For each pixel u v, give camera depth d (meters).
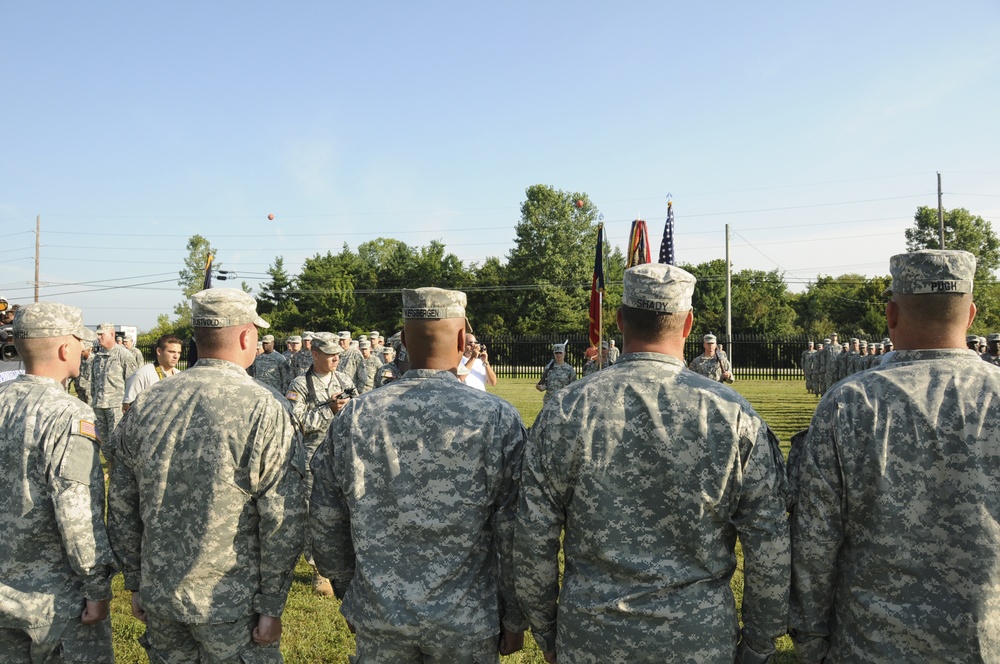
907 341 2.40
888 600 2.22
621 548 2.31
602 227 8.38
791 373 33.81
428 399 2.65
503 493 2.66
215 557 2.71
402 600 2.48
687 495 2.29
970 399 2.22
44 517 2.89
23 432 2.88
